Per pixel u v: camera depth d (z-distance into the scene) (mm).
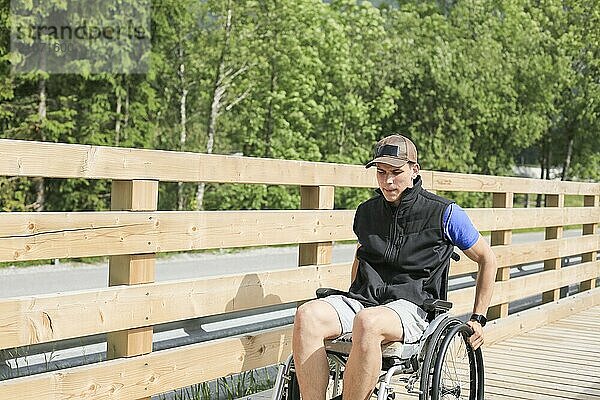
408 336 4344
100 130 23234
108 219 4438
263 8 25656
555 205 9711
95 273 15219
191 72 25812
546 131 37625
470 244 4734
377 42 30031
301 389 4336
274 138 26734
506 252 8406
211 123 25484
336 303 4477
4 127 22078
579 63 37531
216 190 26062
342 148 29062
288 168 5684
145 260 4703
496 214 8188
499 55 33719
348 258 17969
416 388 6020
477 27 34156
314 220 5969
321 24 27703
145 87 23656
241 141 27328
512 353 7480
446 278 4793
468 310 7859
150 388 4742
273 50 25656
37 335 4090
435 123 32562
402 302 4508
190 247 4961
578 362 7168
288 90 26578
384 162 4656
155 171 4711
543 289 9328
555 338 8242
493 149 36438
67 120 22672
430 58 31328
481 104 32594
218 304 5180
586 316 9633
